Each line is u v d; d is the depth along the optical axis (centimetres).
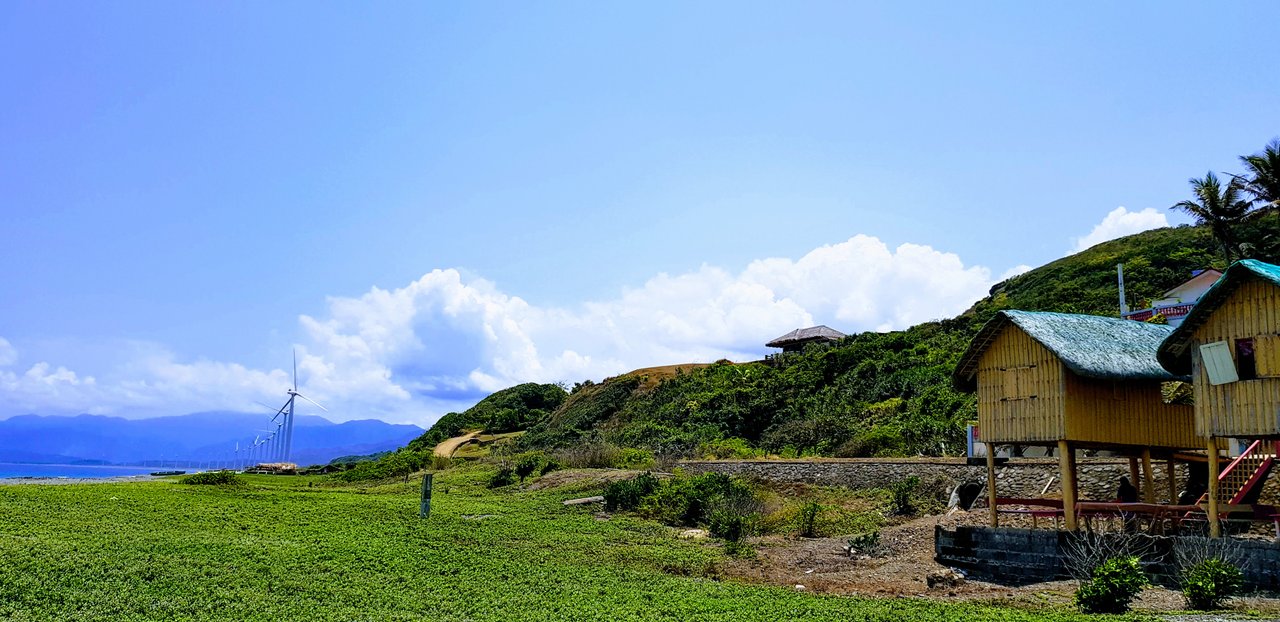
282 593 1923
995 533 2708
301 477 7406
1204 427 2275
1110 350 2714
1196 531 2436
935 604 1975
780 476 4581
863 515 3675
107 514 3128
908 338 7656
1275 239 6838
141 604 1730
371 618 1703
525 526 3450
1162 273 7738
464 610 1823
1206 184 6019
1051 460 3538
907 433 5047
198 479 5131
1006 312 2775
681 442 6831
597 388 10512
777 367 8475
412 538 2923
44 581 1878
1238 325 2222
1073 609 1959
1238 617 1725
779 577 2533
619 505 4038
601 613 1812
